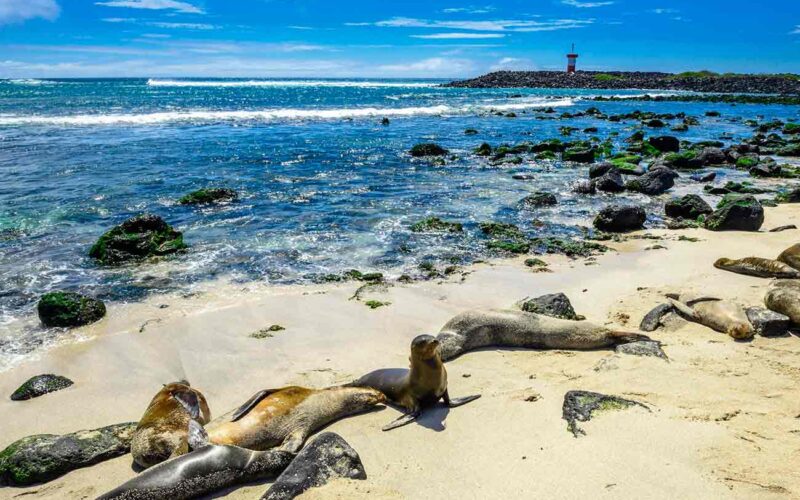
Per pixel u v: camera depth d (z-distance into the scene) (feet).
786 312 26.96
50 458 18.37
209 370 25.00
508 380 23.21
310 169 73.26
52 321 29.32
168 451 18.45
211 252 41.04
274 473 17.60
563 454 17.21
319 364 25.40
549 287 34.45
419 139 104.53
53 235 44.21
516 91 325.21
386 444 18.92
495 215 52.90
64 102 170.30
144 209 51.98
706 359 23.70
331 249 42.09
